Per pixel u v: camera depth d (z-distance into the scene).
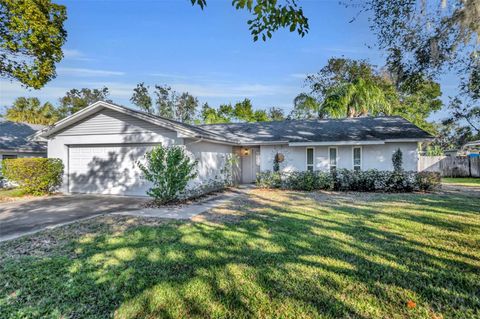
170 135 10.23
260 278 3.56
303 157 14.37
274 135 15.34
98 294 3.21
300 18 3.92
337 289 3.28
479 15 7.00
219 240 5.16
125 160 11.12
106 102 10.69
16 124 18.95
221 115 32.91
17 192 11.30
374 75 26.36
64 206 8.91
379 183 12.27
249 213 7.70
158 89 35.84
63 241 5.17
